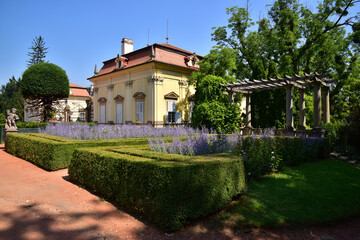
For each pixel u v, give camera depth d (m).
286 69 16.23
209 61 16.31
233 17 18.45
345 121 9.34
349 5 15.28
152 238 3.07
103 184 4.61
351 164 7.24
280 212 3.86
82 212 3.89
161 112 19.16
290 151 6.75
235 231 3.33
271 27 19.14
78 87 36.31
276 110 13.56
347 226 3.57
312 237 3.23
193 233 3.24
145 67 19.38
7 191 4.85
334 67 18.00
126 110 21.56
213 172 3.85
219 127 10.49
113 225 3.44
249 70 19.72
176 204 3.27
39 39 39.22
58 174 6.42
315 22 16.31
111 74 22.92
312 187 4.98
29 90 19.80
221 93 12.38
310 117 14.34
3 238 2.94
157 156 4.54
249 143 5.98
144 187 3.66
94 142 7.66
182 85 20.77
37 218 3.60
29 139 8.47
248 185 5.03
